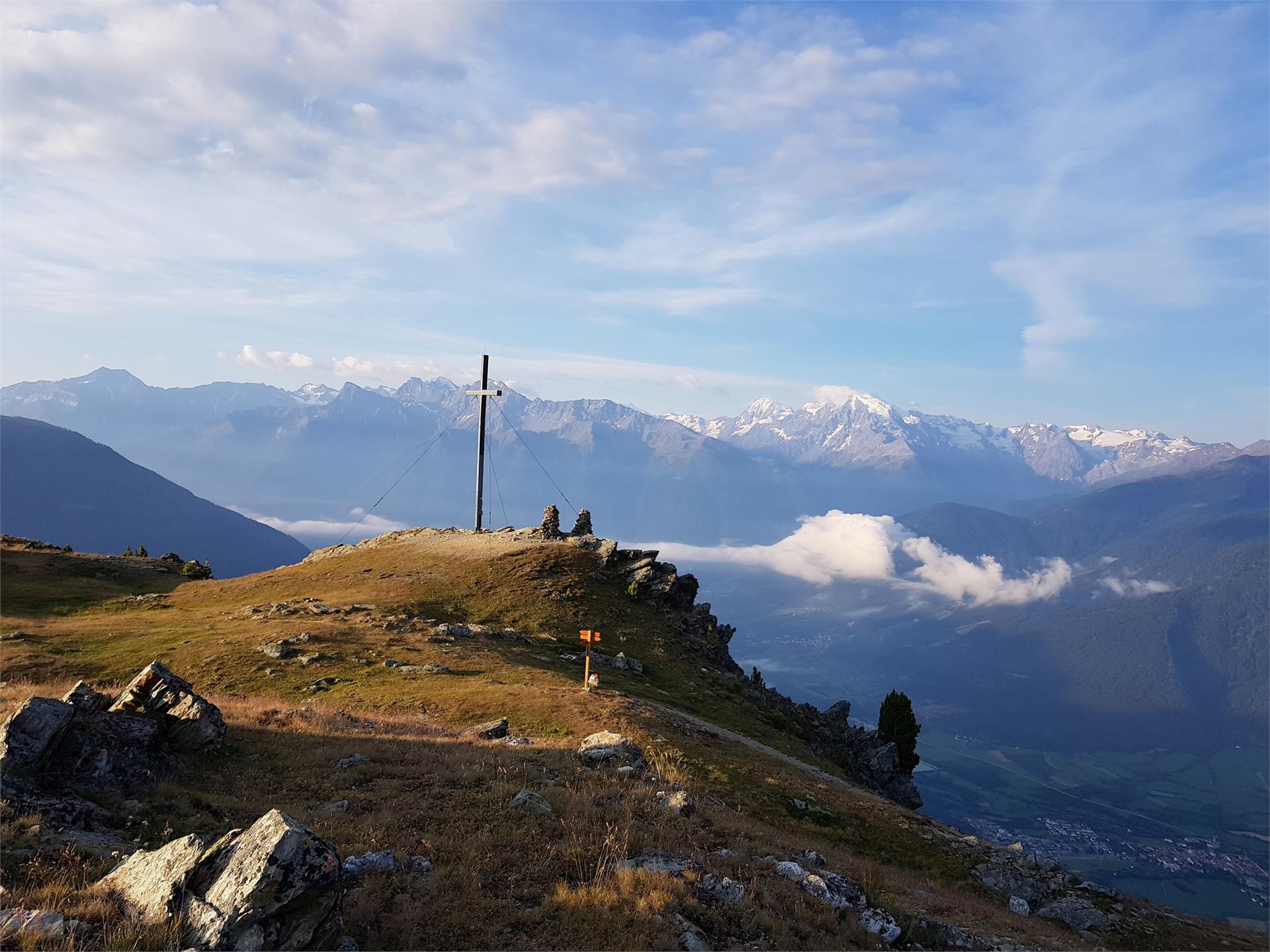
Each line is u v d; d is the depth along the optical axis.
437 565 90.19
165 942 10.70
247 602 79.31
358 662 51.81
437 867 16.38
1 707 24.92
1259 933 32.31
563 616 75.44
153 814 17.86
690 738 41.66
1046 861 34.97
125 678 47.81
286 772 24.34
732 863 19.62
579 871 17.08
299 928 11.22
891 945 17.81
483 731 35.78
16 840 14.23
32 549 100.19
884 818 36.44
